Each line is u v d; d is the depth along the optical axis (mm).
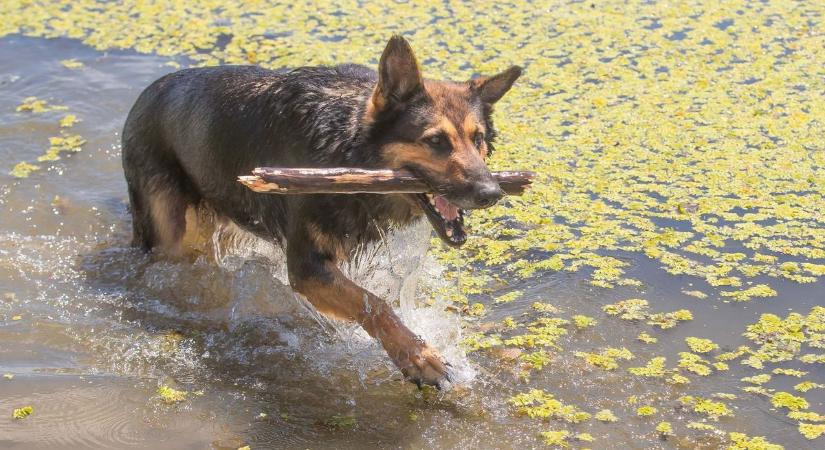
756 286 9039
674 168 11133
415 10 15852
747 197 10508
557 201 10672
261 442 7297
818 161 11109
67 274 9898
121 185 11609
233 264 10055
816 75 13211
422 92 7824
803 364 7988
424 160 7715
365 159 7973
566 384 7910
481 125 8008
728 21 15180
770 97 12641
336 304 8203
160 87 9789
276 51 14344
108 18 15875
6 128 12500
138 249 10273
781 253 9562
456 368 8047
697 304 8867
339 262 8508
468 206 7586
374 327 8047
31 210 10969
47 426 7391
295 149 8414
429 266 9766
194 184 9789
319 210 8164
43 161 11898
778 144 11516
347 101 8227
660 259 9555
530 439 7254
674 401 7621
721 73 13398
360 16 15656
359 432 7438
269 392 8016
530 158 11422
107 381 8047
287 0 16406
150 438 7324
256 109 8852
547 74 13555
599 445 7141
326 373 8297
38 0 16656
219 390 8031
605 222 10219
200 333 8969
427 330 8695
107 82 13633
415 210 8305
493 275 9594
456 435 7352
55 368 8258
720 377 7883
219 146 9195
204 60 14219
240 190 9219
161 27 15453
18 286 9586
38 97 13266
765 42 14336
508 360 8234
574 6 15969
